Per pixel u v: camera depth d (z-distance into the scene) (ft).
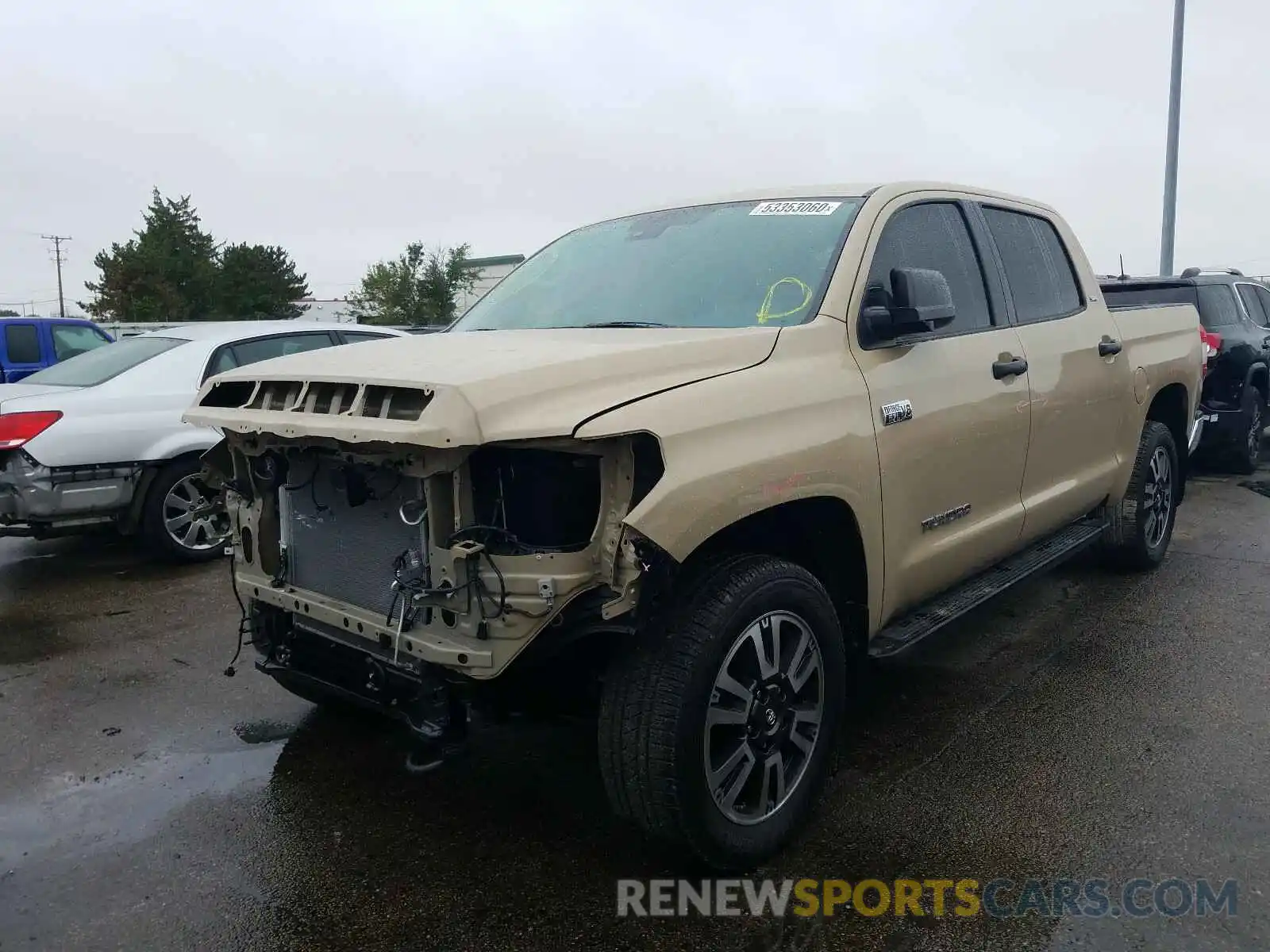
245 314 184.96
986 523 13.38
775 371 10.11
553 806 11.23
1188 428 20.30
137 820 11.09
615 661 9.17
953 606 13.03
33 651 16.66
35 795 11.68
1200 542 22.82
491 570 8.58
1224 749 12.27
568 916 9.24
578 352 9.29
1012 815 10.80
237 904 9.50
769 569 9.67
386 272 158.10
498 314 13.39
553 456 8.76
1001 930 8.91
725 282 11.91
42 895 9.68
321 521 10.31
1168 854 10.01
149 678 15.37
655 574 8.66
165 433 21.62
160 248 177.58
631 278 12.71
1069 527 17.42
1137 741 12.53
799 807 10.26
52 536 21.02
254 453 10.64
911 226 12.91
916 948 8.70
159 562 22.70
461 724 9.45
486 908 9.39
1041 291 15.58
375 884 9.80
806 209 12.69
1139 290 32.35
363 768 12.26
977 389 12.77
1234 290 33.35
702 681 8.96
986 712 13.48
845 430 10.45
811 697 10.44
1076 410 15.44
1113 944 8.66
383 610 9.67
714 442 8.98
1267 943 8.61
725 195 13.96
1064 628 16.83
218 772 12.20
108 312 180.65
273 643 11.38
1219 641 16.11
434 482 8.80
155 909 9.45
